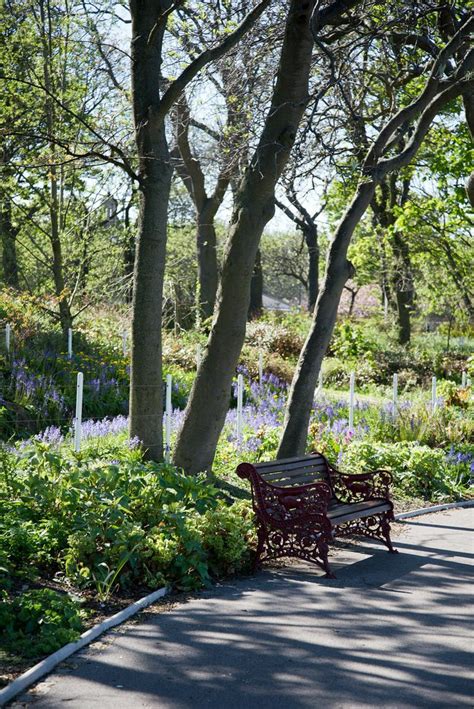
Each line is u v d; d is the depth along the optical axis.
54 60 17.89
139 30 9.38
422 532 9.52
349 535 9.20
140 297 9.51
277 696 4.70
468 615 6.30
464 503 11.34
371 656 5.36
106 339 21.69
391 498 11.27
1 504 7.33
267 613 6.24
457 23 11.05
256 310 36.56
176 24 11.25
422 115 11.55
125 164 9.38
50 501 7.35
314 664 5.20
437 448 13.90
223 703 4.59
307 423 10.68
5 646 5.23
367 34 10.27
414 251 28.34
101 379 17.48
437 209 22.34
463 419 15.72
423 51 13.17
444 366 28.33
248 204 9.37
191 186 30.77
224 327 9.53
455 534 9.41
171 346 23.47
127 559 6.50
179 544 7.04
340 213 27.92
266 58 10.70
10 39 18.52
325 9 9.80
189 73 9.08
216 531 7.38
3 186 18.23
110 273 21.31
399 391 24.64
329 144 10.30
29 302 20.25
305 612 6.29
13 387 15.37
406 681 4.95
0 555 6.41
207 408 9.63
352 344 28.61
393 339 33.31
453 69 12.52
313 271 38.41
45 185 19.08
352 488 8.95
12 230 22.67
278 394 20.12
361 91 11.75
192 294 32.28
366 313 50.16
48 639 5.23
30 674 4.78
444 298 32.31
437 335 38.19
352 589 7.00
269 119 9.33
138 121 9.40
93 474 7.38
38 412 14.36
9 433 13.54
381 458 12.15
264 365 23.03
